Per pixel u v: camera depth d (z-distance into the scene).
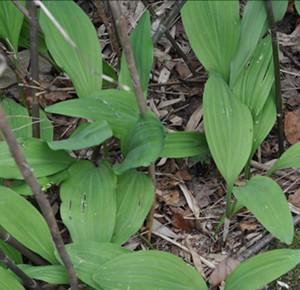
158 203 1.14
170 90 1.29
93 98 1.03
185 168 1.18
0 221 0.96
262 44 1.12
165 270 0.91
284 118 1.21
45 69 1.31
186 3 1.09
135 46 1.05
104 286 0.89
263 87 1.10
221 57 1.09
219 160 1.03
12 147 0.67
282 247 1.06
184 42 1.34
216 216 1.12
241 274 0.91
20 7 0.99
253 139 1.10
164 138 1.00
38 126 1.12
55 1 1.08
